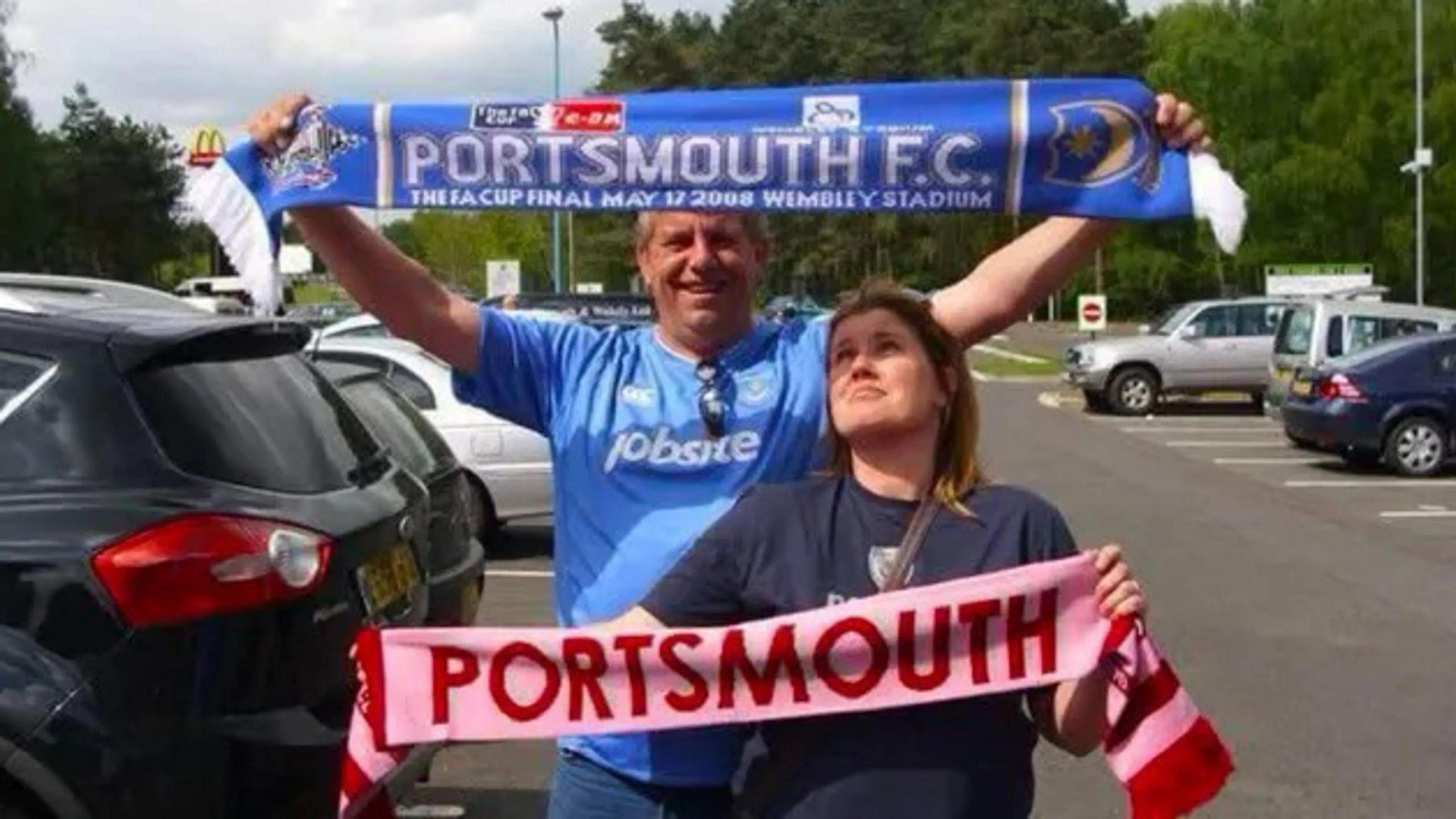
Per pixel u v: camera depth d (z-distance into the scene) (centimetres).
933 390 295
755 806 298
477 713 311
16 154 6506
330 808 409
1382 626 954
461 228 5762
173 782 382
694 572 300
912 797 288
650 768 323
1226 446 2145
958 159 339
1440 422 1780
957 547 294
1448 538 1327
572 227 5284
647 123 339
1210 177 333
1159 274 6644
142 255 9906
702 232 338
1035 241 347
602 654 303
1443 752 688
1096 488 1688
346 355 1200
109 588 384
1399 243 5044
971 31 7756
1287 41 5225
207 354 438
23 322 411
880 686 293
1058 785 644
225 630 391
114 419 403
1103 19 7650
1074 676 293
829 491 301
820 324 345
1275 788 638
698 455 331
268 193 335
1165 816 287
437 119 337
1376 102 5097
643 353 344
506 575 1141
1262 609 1005
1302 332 2197
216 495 405
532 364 346
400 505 483
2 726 375
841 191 339
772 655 294
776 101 339
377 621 447
